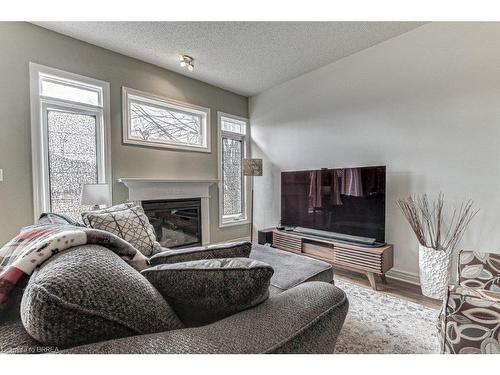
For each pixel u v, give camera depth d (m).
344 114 3.09
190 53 2.95
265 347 0.58
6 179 2.28
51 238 0.76
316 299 0.80
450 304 0.95
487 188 2.12
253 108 4.36
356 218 2.71
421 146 2.47
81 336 0.53
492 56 2.09
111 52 2.89
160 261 1.11
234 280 0.76
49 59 2.49
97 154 2.87
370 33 2.56
